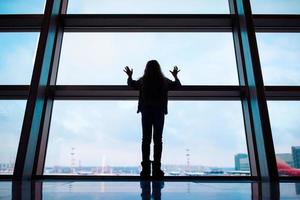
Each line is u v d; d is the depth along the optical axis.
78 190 2.64
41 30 4.76
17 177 4.05
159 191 2.56
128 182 3.73
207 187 3.01
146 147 4.06
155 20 5.20
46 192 2.46
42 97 4.61
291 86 4.71
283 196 2.22
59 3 5.28
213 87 4.79
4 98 4.92
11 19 5.05
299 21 5.14
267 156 4.11
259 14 5.16
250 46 4.66
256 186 3.18
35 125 4.40
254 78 4.48
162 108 4.10
